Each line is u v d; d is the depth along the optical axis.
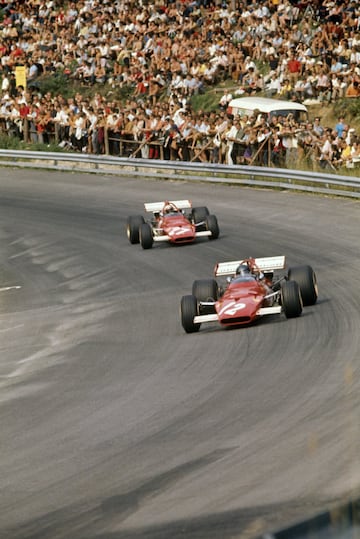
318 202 49.41
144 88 72.62
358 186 48.34
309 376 20.42
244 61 70.31
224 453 15.72
